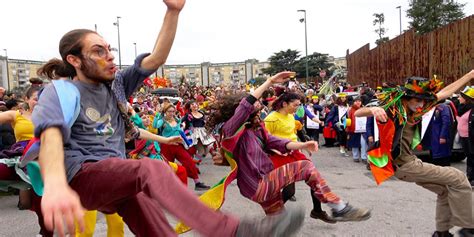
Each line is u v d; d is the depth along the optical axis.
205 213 1.72
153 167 1.84
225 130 4.01
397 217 5.64
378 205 6.27
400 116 4.12
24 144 5.08
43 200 1.53
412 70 17.81
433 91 4.13
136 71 2.49
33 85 5.14
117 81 2.47
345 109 13.43
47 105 1.98
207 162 11.34
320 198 3.69
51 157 1.74
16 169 3.77
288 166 3.88
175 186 1.77
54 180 1.65
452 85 4.30
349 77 38.19
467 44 12.25
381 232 5.02
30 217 6.17
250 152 3.99
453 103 9.18
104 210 2.27
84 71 2.26
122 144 2.40
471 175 7.82
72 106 2.05
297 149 4.14
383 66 23.42
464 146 7.91
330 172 9.30
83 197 2.00
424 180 4.19
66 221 1.48
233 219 1.74
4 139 7.44
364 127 10.55
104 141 2.23
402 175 4.26
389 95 4.25
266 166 3.99
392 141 4.14
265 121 5.33
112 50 2.38
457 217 4.14
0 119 5.12
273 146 4.21
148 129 8.09
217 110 4.21
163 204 1.74
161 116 8.05
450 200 4.16
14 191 6.61
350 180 8.29
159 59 2.47
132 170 1.88
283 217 1.75
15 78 70.69
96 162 2.01
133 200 2.27
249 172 3.96
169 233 2.25
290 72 4.04
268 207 4.04
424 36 16.16
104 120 2.28
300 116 9.99
